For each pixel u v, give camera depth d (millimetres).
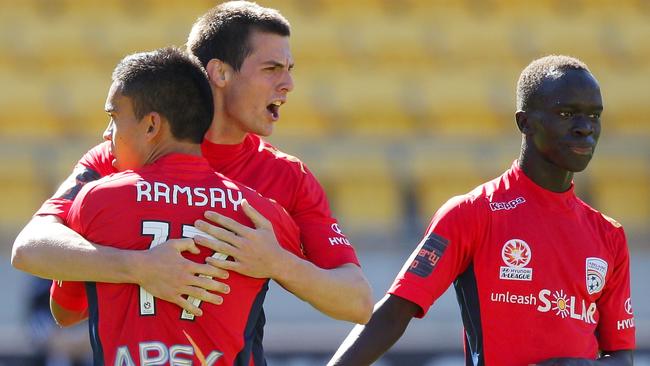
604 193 39750
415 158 38500
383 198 38312
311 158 38156
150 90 10727
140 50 43188
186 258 10234
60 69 42562
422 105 42188
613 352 12844
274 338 24641
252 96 11945
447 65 43844
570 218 12625
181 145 10875
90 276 10211
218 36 12000
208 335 10195
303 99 41750
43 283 22734
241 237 10375
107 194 10484
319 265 11672
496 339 12297
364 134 40906
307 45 43844
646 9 46438
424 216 38344
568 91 12266
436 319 31453
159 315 10133
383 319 12531
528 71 12742
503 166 38469
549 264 12352
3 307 32719
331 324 31156
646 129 42844
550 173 12570
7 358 22891
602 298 12812
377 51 44000
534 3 46312
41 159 37844
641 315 33719
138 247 10297
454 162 38500
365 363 12453
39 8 44781
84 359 22625
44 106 41219
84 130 40875
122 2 45125
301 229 11906
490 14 45938
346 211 38156
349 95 42125
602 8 46469
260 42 11945
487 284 12398
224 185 10797
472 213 12570
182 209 10445
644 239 34438
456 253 12531
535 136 12555
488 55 44375
